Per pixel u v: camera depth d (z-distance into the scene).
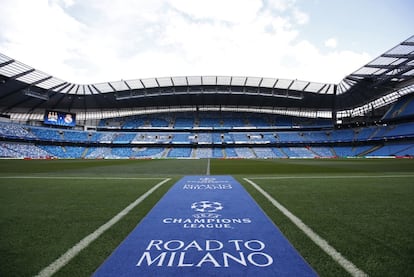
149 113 65.19
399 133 45.22
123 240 2.79
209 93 50.59
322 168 16.45
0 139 45.09
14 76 36.50
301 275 1.99
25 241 2.75
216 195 5.56
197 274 2.03
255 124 63.59
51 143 51.91
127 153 54.25
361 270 2.06
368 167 17.03
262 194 5.64
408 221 3.49
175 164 23.62
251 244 2.67
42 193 5.90
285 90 49.34
